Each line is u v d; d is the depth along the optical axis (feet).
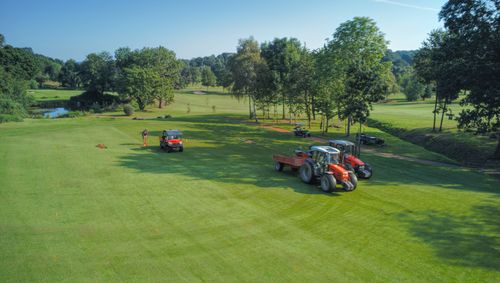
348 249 38.29
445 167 85.81
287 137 142.51
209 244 39.14
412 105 293.43
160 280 31.53
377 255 36.91
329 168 61.57
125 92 267.39
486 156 97.76
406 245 39.32
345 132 157.79
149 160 84.89
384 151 110.11
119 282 31.01
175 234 41.60
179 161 85.30
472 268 34.19
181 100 346.74
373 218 47.73
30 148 93.76
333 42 154.51
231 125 183.11
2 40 325.42
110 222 44.75
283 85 192.03
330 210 50.75
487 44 90.43
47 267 33.22
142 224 44.37
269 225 44.86
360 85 105.50
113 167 75.20
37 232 41.01
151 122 184.75
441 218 47.91
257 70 197.88
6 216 45.52
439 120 173.17
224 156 94.94
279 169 75.41
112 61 337.72
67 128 149.28
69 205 50.55
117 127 157.89
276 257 36.27
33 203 50.78
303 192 59.52
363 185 65.31
